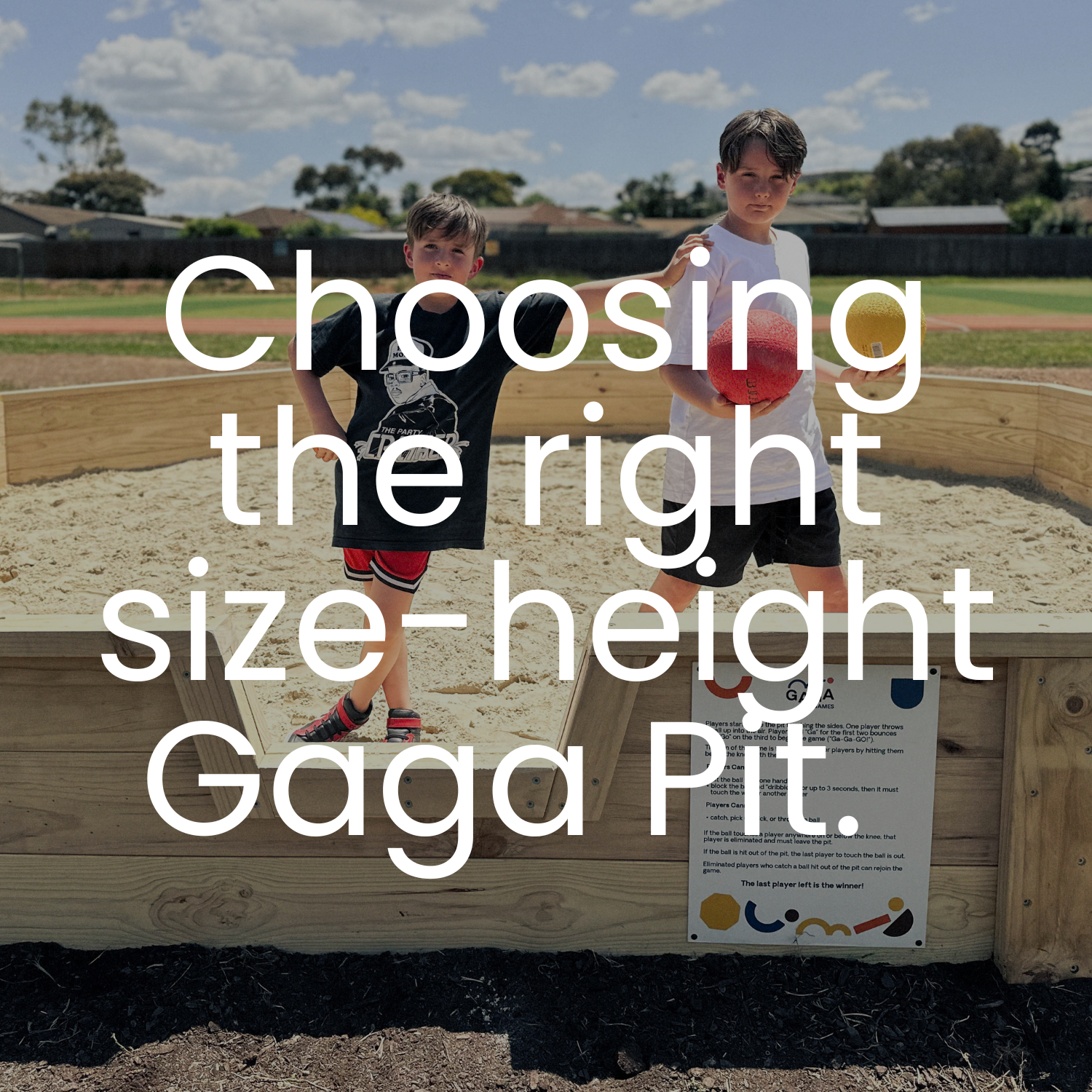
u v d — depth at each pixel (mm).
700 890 2281
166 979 2266
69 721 2246
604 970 2281
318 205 135000
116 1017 2168
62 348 17938
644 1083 2006
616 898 2299
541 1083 2004
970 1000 2213
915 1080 2023
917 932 2287
